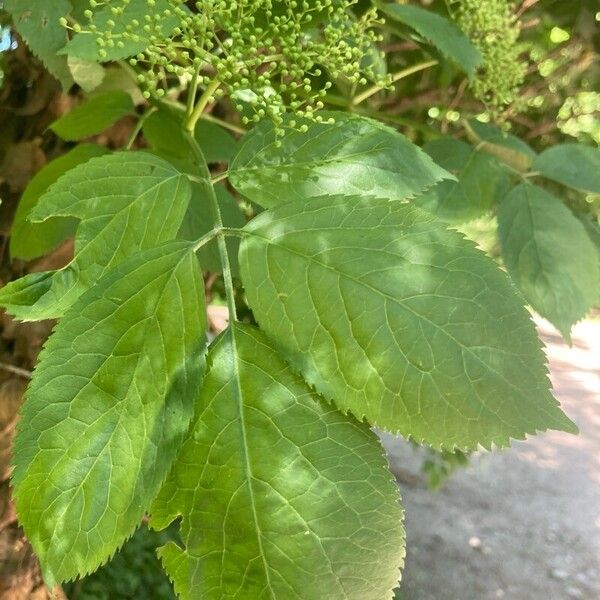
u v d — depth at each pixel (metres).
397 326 0.16
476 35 0.35
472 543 1.53
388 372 0.16
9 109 0.36
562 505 1.67
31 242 0.29
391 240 0.17
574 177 0.33
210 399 0.17
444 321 0.16
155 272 0.17
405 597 1.36
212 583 0.16
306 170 0.22
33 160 0.36
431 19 0.30
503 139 0.34
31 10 0.27
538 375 0.16
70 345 0.16
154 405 0.16
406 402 0.16
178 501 0.16
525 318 0.16
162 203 0.20
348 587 0.16
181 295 0.17
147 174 0.20
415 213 0.18
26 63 0.35
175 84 0.34
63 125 0.31
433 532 1.55
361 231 0.18
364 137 0.22
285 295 0.17
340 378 0.16
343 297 0.17
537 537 1.57
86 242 0.19
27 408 0.15
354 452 0.16
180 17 0.22
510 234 0.31
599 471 1.83
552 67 0.50
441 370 0.16
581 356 2.59
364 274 0.17
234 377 0.17
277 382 0.17
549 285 0.30
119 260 0.19
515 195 0.31
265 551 0.16
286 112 0.24
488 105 0.37
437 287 0.16
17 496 0.15
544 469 1.82
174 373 0.16
